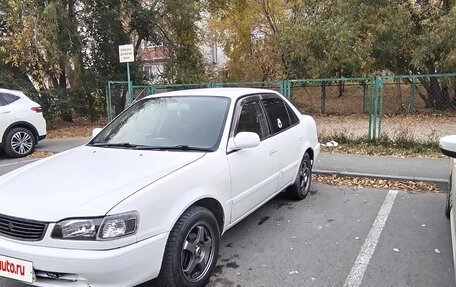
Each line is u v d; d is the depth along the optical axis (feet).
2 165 31.71
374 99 34.45
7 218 10.43
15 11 47.91
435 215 18.13
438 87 54.70
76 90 56.03
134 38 60.13
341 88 63.36
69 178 11.66
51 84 56.95
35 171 12.67
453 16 47.52
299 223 17.47
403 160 28.09
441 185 22.59
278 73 69.46
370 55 57.72
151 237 10.52
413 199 20.52
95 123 58.34
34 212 10.19
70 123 58.49
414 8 55.98
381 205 19.67
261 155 15.64
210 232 12.50
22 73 54.03
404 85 60.75
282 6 71.05
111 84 54.44
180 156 13.05
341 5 54.75
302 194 20.39
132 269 10.05
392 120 50.49
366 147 32.53
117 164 12.57
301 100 59.06
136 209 10.26
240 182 14.21
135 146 14.35
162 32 59.21
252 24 75.31
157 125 15.21
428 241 15.37
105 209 10.00
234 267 13.62
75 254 9.70
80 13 53.93
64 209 10.07
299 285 12.42
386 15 53.83
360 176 24.57
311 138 21.09
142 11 55.42
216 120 14.64
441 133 38.52
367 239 15.69
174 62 60.44
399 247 14.92
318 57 60.23
